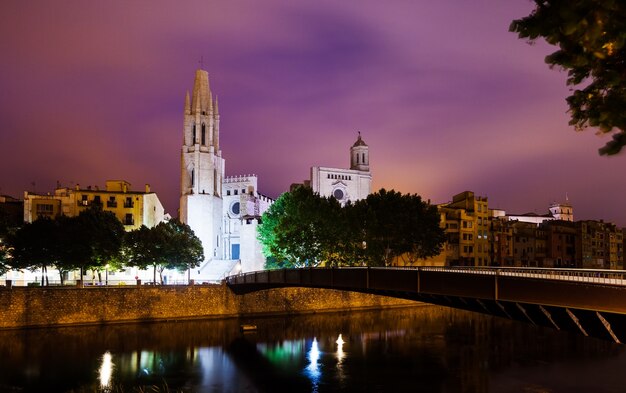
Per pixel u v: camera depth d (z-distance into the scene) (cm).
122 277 12650
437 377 5719
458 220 15775
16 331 8144
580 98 818
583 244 18838
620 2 676
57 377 5762
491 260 16500
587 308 2794
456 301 4031
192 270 13988
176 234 11588
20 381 5584
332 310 11000
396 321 9788
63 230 9675
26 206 12938
